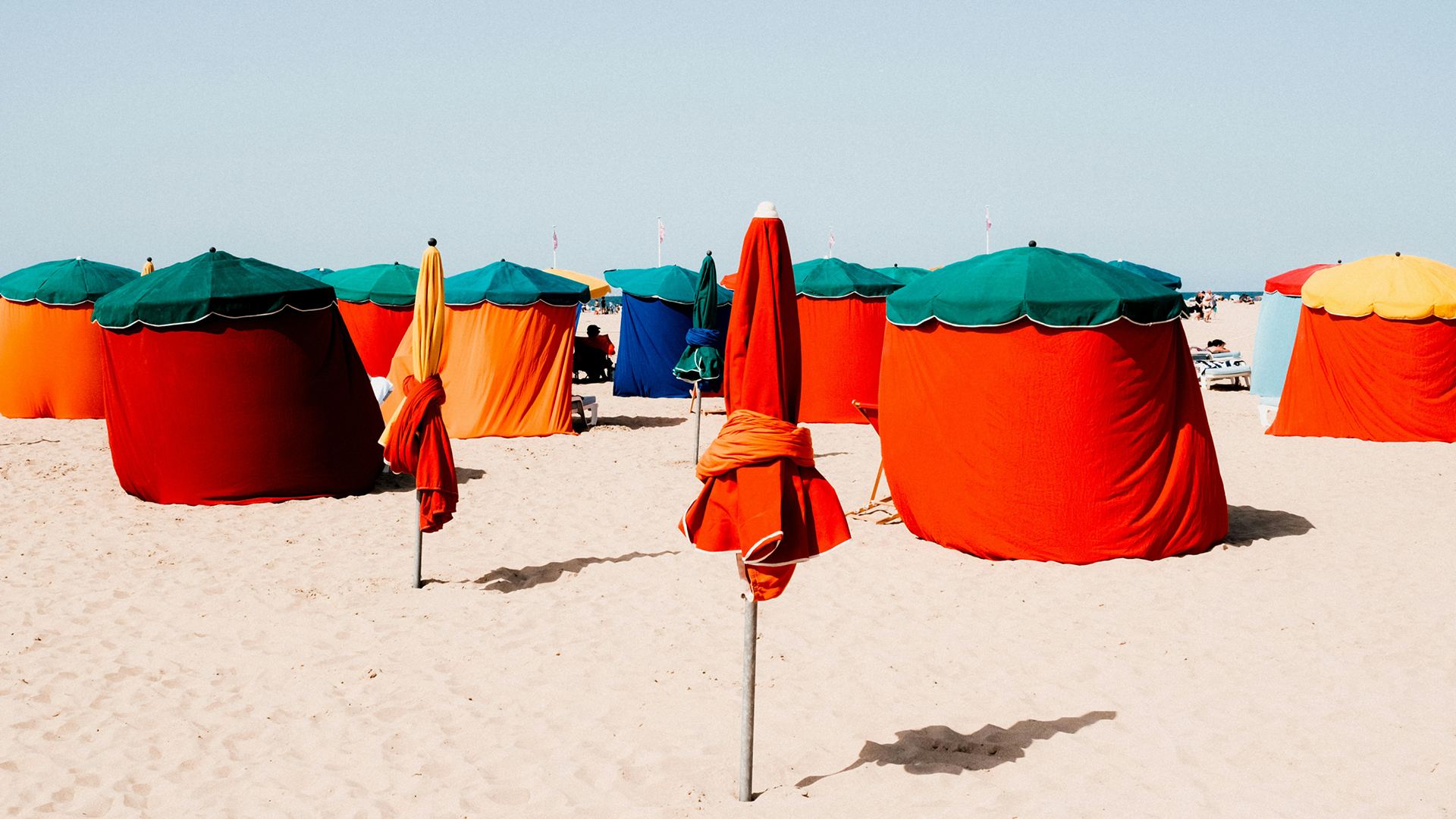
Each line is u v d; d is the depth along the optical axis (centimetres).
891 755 488
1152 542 809
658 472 1233
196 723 535
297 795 458
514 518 988
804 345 1694
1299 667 589
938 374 840
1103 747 492
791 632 663
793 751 495
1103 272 824
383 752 501
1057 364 788
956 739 502
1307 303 1453
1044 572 782
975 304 808
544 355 1555
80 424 1591
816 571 793
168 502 1039
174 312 1010
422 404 759
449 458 768
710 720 532
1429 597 713
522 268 1608
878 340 1683
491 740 513
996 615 688
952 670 596
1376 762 471
